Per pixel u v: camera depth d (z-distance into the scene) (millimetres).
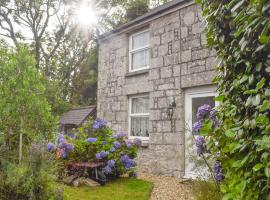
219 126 2711
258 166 1939
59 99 16469
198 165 6086
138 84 9664
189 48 7969
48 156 5004
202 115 3879
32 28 20156
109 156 7289
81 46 21891
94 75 21875
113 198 5688
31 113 4980
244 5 2238
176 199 5637
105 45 11492
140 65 9969
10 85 4840
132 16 16781
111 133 8047
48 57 20719
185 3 8078
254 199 2096
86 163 7074
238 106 2418
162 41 8867
